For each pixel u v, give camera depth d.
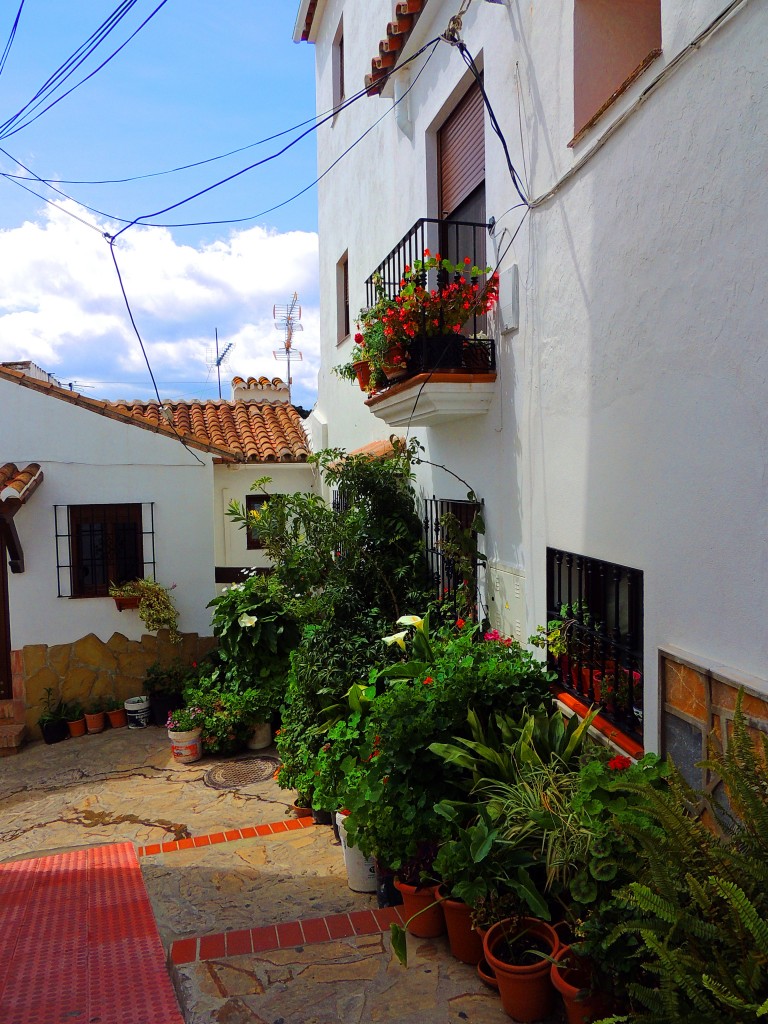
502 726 3.89
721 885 2.10
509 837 3.26
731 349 2.86
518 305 4.96
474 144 6.08
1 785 7.77
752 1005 1.94
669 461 3.31
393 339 5.54
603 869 2.83
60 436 9.41
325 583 7.39
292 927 3.74
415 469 7.51
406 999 3.09
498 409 5.35
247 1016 3.02
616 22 4.15
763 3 2.62
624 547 3.72
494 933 3.10
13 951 3.82
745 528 2.82
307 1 11.15
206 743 8.18
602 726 3.97
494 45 5.25
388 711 3.97
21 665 9.34
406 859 3.77
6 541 8.87
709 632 3.05
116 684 9.63
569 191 4.20
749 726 2.76
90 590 9.63
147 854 5.41
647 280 3.45
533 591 4.85
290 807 6.66
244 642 8.49
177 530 9.84
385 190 8.23
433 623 6.18
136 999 3.24
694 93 3.04
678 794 2.56
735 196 2.81
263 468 11.77
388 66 7.20
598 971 2.67
